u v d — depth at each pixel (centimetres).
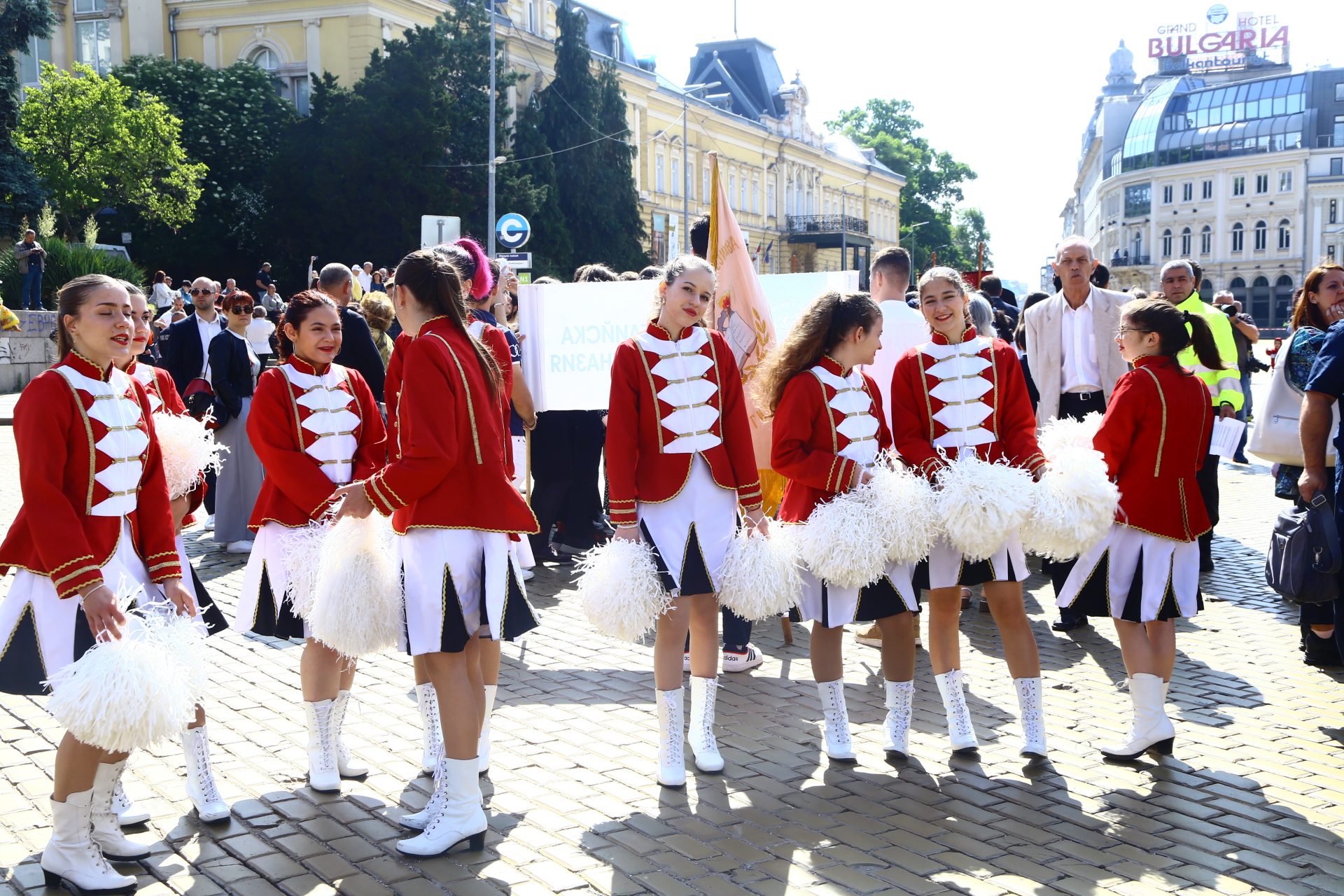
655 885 344
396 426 416
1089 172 13512
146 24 4125
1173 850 370
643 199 5088
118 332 352
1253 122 9656
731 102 6278
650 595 409
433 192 3622
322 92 3719
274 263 3806
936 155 8450
